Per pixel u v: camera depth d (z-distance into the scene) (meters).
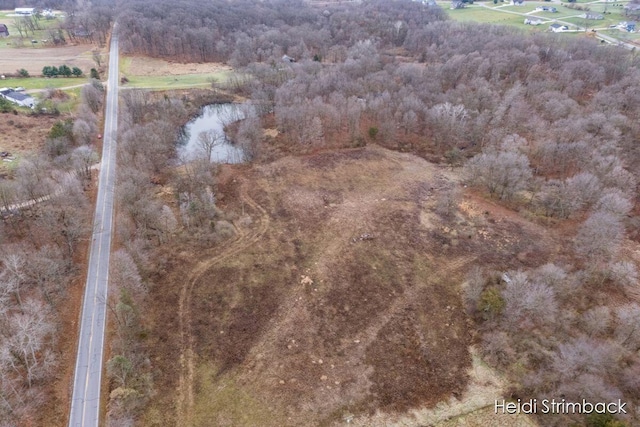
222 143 123.00
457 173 107.31
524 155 95.94
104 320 62.97
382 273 75.44
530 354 59.88
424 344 62.69
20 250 70.56
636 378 54.09
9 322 57.38
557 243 82.62
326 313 67.38
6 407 49.03
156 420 51.50
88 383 54.22
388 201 96.00
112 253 75.81
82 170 94.44
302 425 52.09
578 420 51.28
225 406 53.56
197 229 83.56
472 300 68.00
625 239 82.50
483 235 85.00
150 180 97.75
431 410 54.34
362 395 55.78
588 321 62.72
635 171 93.19
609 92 120.19
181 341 61.50
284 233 85.25
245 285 71.94
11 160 97.81
